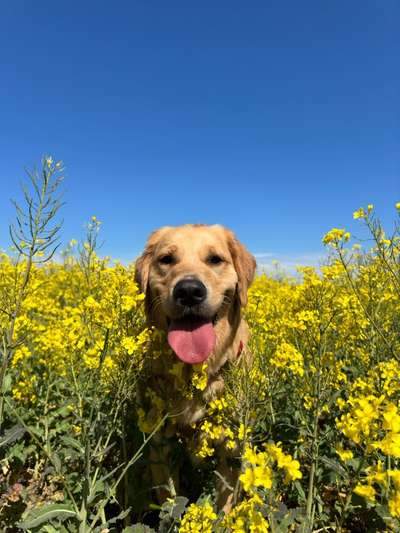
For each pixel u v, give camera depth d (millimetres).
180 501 389
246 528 270
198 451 503
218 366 541
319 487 471
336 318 542
